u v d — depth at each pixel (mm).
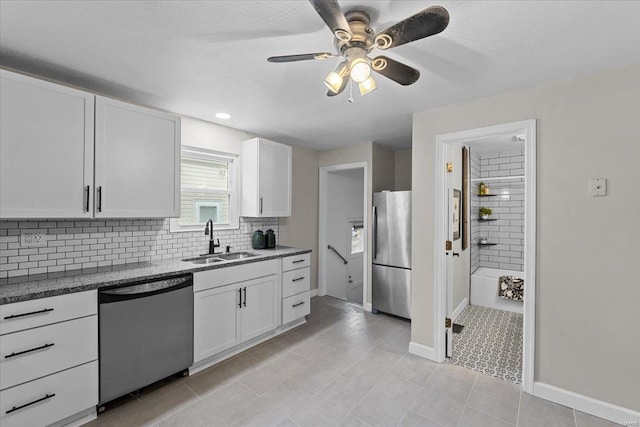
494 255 4578
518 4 1256
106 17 1369
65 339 1695
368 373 2367
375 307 3770
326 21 1133
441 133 2531
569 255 1973
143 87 2164
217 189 3234
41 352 1613
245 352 2719
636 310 1773
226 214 3342
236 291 2633
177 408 1940
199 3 1270
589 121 1901
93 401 1799
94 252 2312
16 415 1538
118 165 2137
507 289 3816
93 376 1801
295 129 3303
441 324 2543
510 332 3199
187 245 2936
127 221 2500
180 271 2225
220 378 2289
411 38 1202
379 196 3750
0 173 1665
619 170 1813
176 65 1838
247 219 3512
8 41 1576
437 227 2547
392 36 1190
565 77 1957
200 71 1914
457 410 1934
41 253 2064
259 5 1278
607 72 1847
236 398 2047
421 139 2639
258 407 1957
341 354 2686
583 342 1929
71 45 1619
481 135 2324
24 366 1562
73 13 1339
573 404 1949
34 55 1724
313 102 2449
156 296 2080
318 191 4555
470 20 1370
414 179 2684
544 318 2061
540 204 2070
